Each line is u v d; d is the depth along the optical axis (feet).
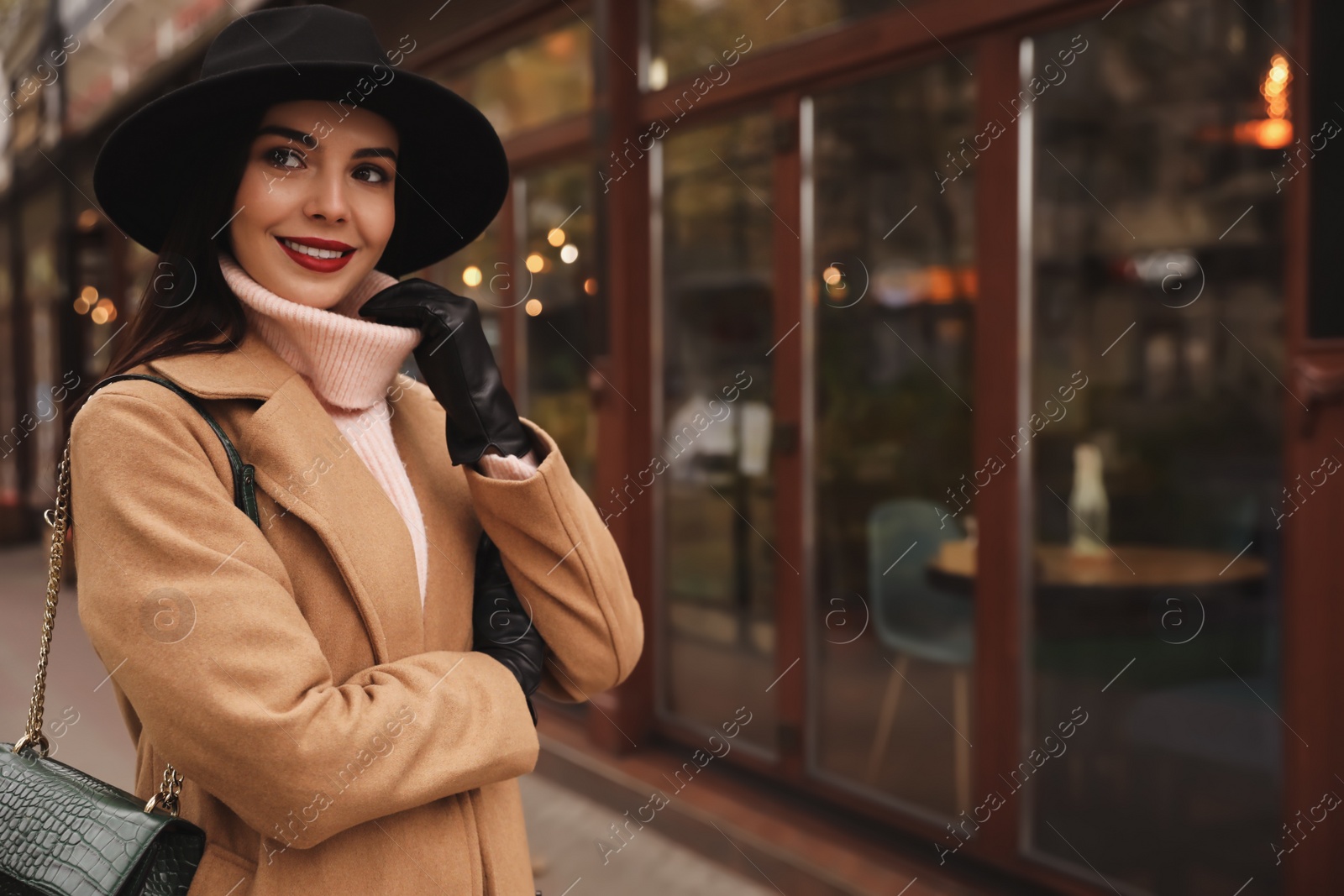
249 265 3.29
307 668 2.77
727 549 10.96
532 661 3.47
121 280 23.08
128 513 2.69
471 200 4.08
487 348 3.49
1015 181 8.22
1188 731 7.70
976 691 8.78
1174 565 7.74
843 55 9.21
